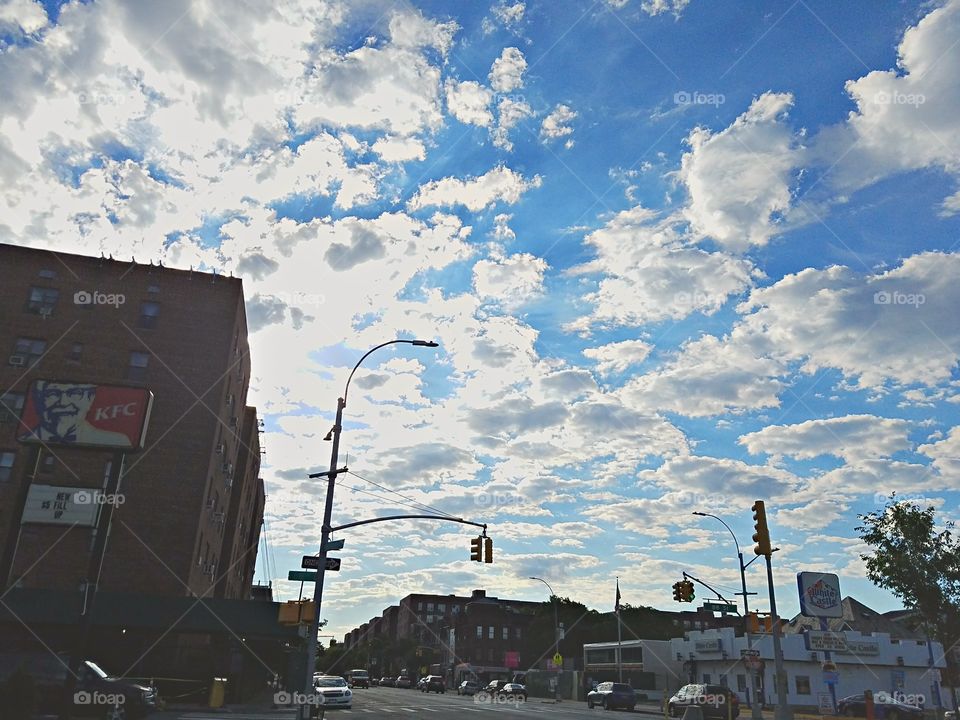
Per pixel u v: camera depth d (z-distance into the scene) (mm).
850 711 43094
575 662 89125
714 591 40281
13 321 42531
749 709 51406
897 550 27297
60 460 40156
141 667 35469
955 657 32938
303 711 21594
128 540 39188
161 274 45500
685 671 64438
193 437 42344
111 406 22719
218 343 44688
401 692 82125
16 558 37688
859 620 79500
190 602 33750
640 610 107938
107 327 43625
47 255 44250
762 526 30000
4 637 33562
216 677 35656
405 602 159125
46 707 22312
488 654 121000
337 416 24797
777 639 31047
